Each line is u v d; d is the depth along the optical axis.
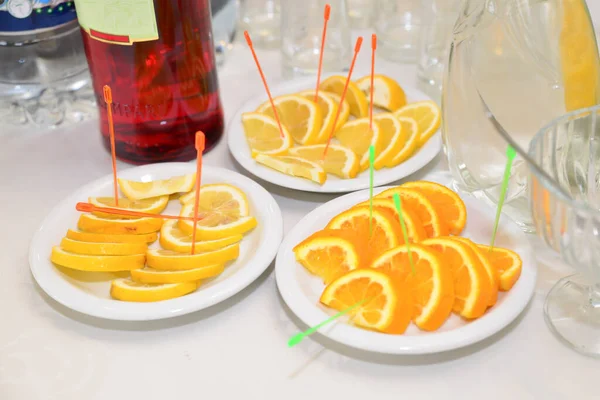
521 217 0.71
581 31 0.67
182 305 0.60
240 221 0.69
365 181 0.75
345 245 0.64
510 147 0.57
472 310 0.58
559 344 0.60
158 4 0.71
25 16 0.84
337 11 0.96
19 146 0.89
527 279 0.61
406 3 1.03
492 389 0.56
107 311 0.60
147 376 0.59
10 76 0.91
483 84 0.69
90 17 0.72
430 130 0.81
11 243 0.74
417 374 0.58
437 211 0.69
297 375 0.58
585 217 0.52
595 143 0.63
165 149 0.81
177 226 0.72
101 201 0.74
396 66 0.99
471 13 0.68
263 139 0.81
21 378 0.59
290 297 0.61
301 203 0.78
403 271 0.61
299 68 0.98
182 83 0.77
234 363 0.60
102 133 0.84
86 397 0.57
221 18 1.00
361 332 0.57
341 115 0.85
